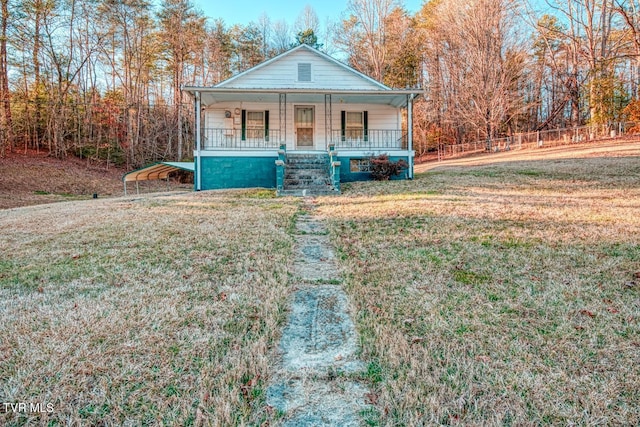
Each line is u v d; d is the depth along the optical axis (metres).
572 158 15.34
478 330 2.82
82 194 18.20
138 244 5.27
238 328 2.89
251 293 3.57
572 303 3.26
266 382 2.25
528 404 2.03
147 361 2.43
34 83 23.00
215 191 11.48
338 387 2.21
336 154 12.09
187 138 29.12
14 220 7.34
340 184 12.30
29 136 22.47
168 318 3.02
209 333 2.79
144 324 2.93
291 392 2.17
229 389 2.17
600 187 9.48
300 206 8.57
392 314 3.12
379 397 2.10
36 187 17.66
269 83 14.97
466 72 29.67
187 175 24.56
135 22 26.97
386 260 4.54
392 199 8.89
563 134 23.55
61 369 2.33
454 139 33.03
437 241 5.25
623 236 5.15
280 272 4.17
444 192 9.66
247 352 2.53
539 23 27.91
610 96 21.78
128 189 20.17
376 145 15.63
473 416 1.94
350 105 15.59
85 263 4.47
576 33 26.64
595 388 2.14
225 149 13.12
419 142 32.41
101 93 27.52
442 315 3.08
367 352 2.57
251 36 37.09
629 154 14.35
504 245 4.97
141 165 25.53
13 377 2.26
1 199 14.76
